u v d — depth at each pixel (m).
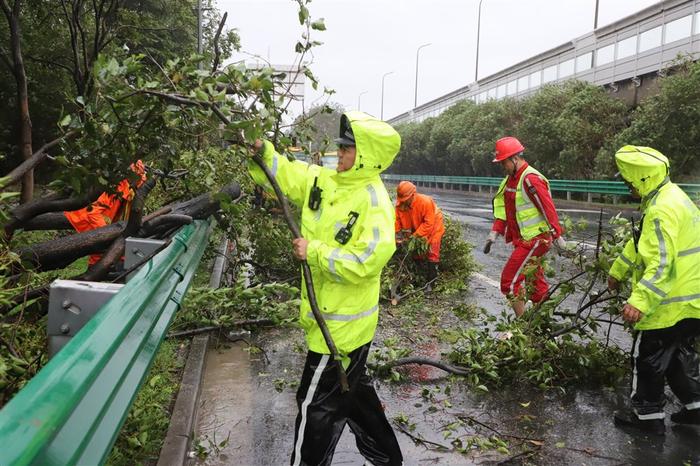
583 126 26.61
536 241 5.97
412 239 7.94
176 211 5.34
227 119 3.29
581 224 6.04
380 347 5.85
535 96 30.16
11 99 15.48
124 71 3.50
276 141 4.21
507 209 6.32
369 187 2.95
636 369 4.07
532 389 4.91
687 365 4.06
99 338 2.18
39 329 3.40
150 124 4.03
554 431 4.10
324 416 2.96
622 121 26.62
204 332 5.64
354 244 2.90
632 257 4.32
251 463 3.56
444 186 42.94
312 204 3.07
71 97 3.93
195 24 19.19
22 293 3.39
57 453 1.63
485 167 36.31
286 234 6.66
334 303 2.95
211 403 4.41
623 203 24.55
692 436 4.05
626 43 28.84
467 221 17.91
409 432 4.02
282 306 5.69
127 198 4.95
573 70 33.88
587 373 5.04
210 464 3.54
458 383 4.98
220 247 9.55
